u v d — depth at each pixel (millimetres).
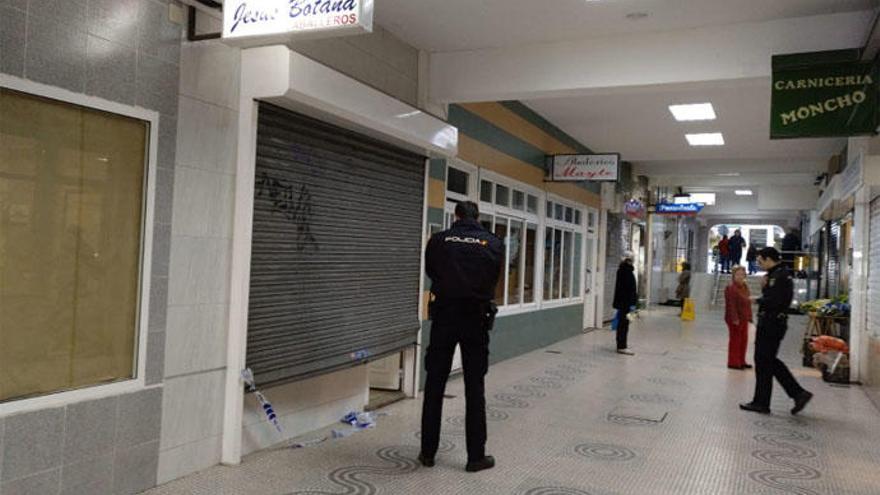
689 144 13742
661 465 5645
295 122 5617
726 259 31125
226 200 5078
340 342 6277
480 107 9570
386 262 7020
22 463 3732
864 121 6062
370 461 5430
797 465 5777
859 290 9961
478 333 5281
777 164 17484
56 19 3809
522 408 7578
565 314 14180
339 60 6488
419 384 7965
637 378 9773
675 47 6855
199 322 4879
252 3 4379
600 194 16531
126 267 4340
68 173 3961
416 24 7035
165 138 4523
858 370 9906
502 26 7000
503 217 10734
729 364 11047
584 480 5176
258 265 5293
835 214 14156
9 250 3678
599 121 12094
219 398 5102
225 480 4820
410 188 7445
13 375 3723
